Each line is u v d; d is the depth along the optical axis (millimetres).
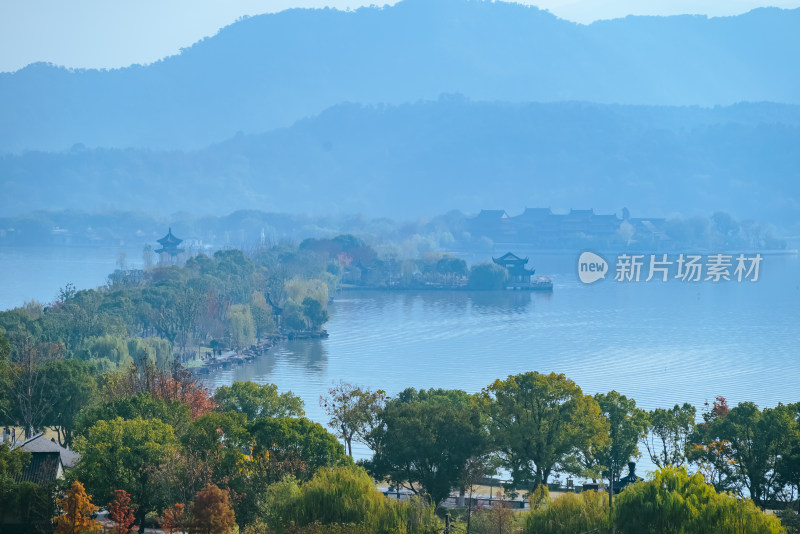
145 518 196875
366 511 156125
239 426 197750
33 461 194375
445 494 196750
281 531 153875
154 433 191000
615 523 152875
